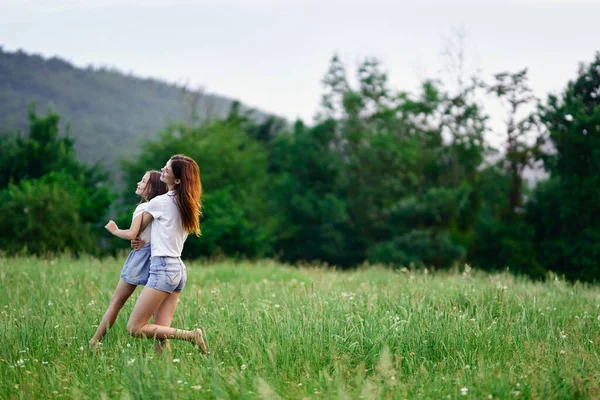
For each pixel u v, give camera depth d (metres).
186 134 54.78
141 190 5.94
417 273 9.74
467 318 5.91
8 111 118.88
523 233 33.06
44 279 8.88
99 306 6.97
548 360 4.80
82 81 158.75
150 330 5.33
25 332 5.52
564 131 31.42
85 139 105.38
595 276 29.53
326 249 48.28
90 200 31.84
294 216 50.59
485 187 42.25
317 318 5.73
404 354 5.05
